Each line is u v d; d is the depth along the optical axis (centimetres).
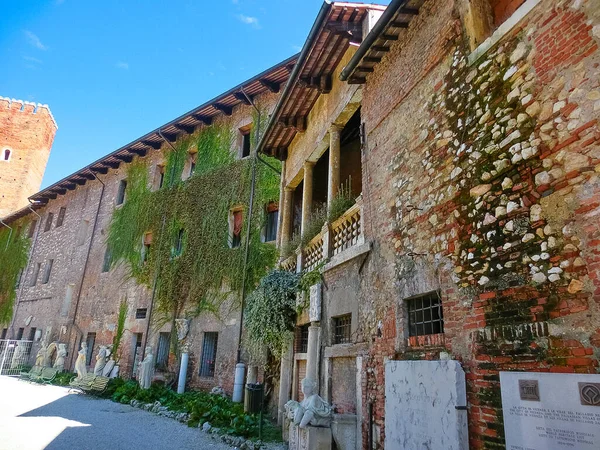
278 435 921
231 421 980
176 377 1702
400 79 712
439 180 557
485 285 445
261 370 1298
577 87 381
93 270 2520
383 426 602
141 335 2020
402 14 686
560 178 383
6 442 784
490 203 459
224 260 1736
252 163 1805
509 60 467
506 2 537
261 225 1650
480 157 486
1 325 3164
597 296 334
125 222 2419
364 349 694
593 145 358
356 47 977
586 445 314
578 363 337
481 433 414
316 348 887
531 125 423
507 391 386
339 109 1008
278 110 1230
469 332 455
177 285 1902
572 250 360
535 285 388
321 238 986
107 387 1581
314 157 1220
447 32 592
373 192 750
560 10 413
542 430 348
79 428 963
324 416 664
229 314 1616
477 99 508
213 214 1891
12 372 2520
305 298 998
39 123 4375
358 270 755
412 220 607
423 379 495
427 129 606
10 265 3397
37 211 3444
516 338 396
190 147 2227
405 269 604
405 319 596
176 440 870
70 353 2375
